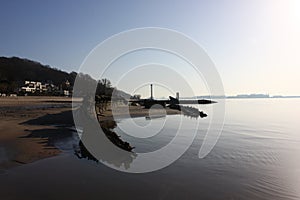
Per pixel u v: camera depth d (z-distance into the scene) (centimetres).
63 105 6222
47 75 15262
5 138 1881
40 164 1296
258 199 960
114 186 1055
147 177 1181
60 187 1018
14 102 7112
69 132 2214
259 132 2889
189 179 1168
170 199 949
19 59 15250
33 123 2781
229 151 1788
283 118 5088
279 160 1545
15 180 1072
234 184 1116
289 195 1005
